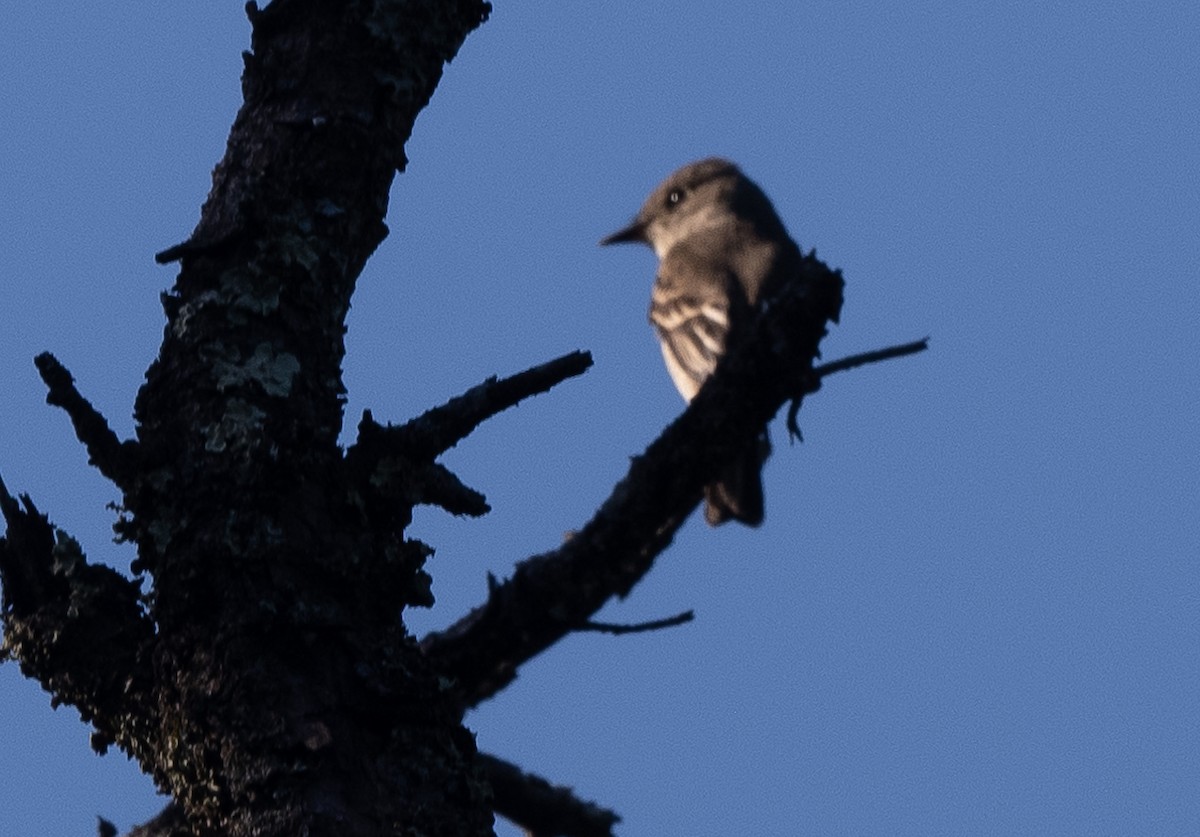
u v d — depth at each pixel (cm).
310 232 665
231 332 640
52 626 601
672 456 722
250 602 575
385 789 551
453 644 737
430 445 622
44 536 613
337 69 698
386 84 700
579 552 727
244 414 614
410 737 564
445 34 728
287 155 676
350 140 685
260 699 558
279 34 707
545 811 931
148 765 595
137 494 602
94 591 603
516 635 732
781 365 722
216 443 604
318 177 676
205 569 582
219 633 571
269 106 692
